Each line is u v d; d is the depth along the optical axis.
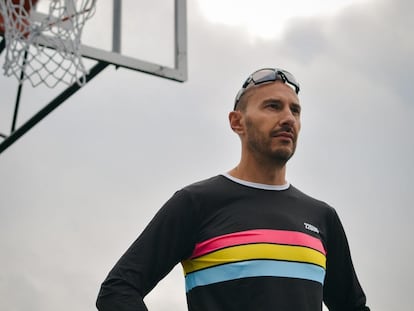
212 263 2.13
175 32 4.38
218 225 2.18
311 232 2.24
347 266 2.45
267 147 2.28
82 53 3.97
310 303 2.09
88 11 3.64
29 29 3.48
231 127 2.45
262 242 2.12
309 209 2.32
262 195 2.26
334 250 2.42
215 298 2.09
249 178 2.31
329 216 2.39
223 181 2.28
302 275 2.11
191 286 2.18
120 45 4.18
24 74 3.44
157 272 2.18
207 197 2.22
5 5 3.46
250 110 2.35
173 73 4.29
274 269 2.08
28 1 3.50
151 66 4.23
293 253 2.13
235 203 2.22
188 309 2.19
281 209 2.24
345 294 2.47
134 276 2.12
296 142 2.34
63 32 3.56
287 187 2.35
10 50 3.43
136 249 2.18
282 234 2.16
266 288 2.05
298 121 2.37
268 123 2.29
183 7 4.46
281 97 2.33
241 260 2.09
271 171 2.30
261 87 2.37
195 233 2.20
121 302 2.06
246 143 2.34
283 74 2.39
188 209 2.20
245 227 2.15
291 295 2.06
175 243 2.18
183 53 4.36
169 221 2.19
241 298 2.05
